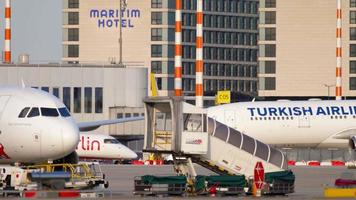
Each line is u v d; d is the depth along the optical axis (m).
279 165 181.75
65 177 161.00
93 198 151.75
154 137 170.12
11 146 163.88
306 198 155.00
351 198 155.12
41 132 162.38
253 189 163.00
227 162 179.38
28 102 165.62
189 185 162.88
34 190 159.25
